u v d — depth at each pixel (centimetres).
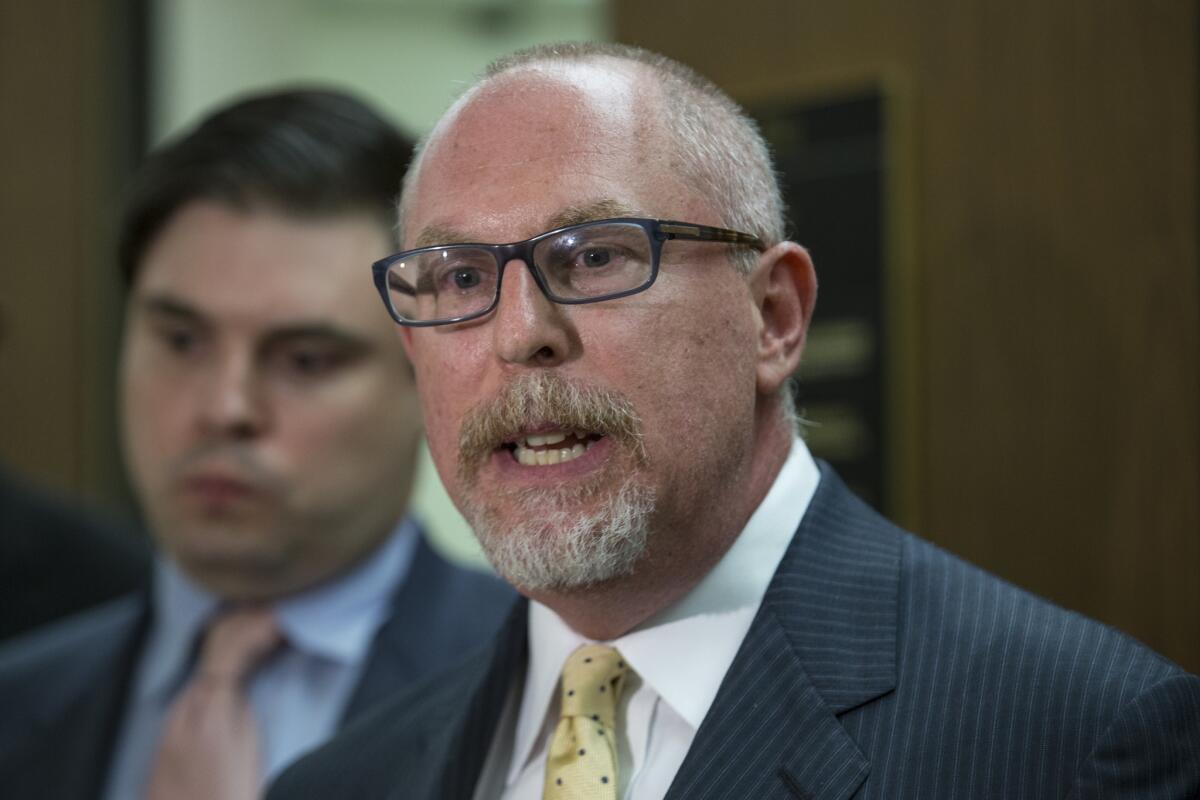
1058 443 249
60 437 378
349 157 247
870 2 271
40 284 383
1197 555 237
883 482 259
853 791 142
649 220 151
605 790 156
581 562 150
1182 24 243
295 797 188
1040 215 252
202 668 249
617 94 158
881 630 154
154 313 245
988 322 256
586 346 151
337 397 241
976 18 260
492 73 166
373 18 471
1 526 333
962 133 260
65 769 250
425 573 252
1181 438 239
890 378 260
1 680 260
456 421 157
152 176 250
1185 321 240
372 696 237
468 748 172
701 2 291
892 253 261
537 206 153
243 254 241
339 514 242
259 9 452
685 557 158
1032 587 249
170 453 242
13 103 388
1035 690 143
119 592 338
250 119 249
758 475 165
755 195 164
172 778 240
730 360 156
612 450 151
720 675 159
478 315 155
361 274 244
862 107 266
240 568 241
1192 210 241
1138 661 144
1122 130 247
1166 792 137
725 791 147
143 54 403
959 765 141
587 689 164
